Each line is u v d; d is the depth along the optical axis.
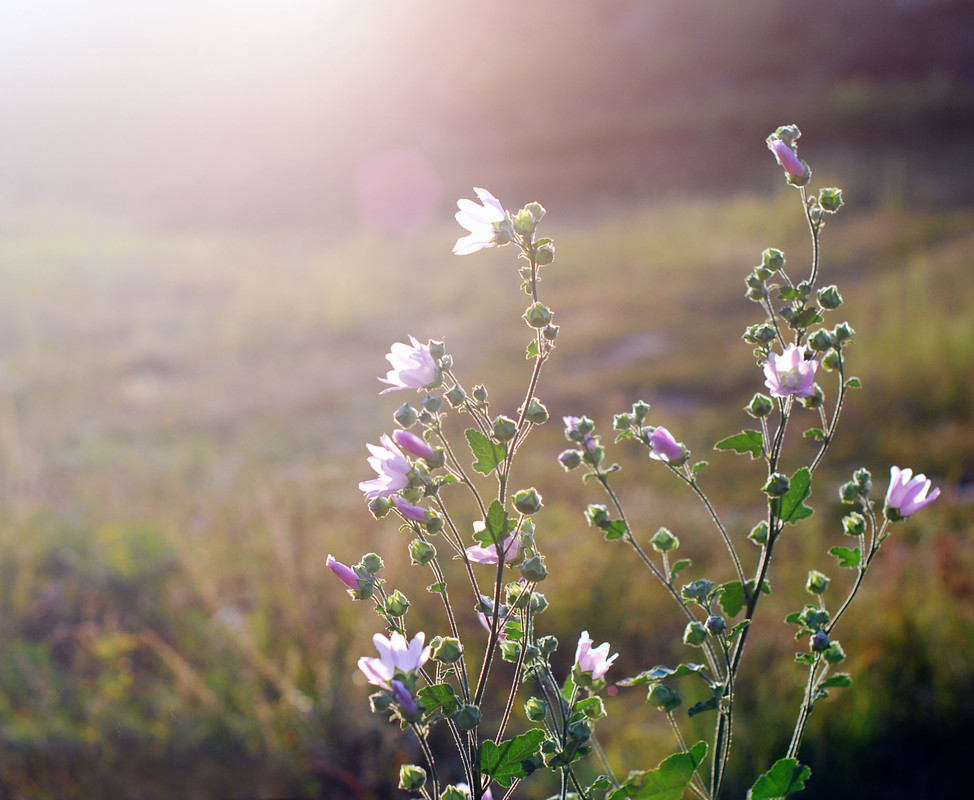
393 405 9.14
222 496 6.67
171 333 12.33
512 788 1.60
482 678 1.52
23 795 3.44
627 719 3.71
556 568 4.77
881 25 28.78
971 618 4.00
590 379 9.23
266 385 10.07
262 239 20.09
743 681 3.75
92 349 11.65
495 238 1.58
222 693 3.94
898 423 7.20
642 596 4.51
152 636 4.23
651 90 30.83
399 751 3.44
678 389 8.91
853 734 3.36
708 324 10.87
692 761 1.52
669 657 4.09
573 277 13.62
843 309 10.02
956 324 8.66
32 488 6.41
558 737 1.62
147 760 3.63
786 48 29.81
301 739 3.56
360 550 4.94
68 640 4.59
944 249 12.26
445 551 4.87
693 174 22.48
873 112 23.33
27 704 3.98
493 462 1.54
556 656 4.14
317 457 7.76
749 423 7.66
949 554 4.72
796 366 1.65
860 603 4.25
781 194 17.09
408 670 1.47
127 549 5.34
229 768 3.57
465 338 11.29
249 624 4.36
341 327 11.95
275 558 4.86
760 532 1.70
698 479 6.57
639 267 13.59
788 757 1.59
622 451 7.20
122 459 7.70
